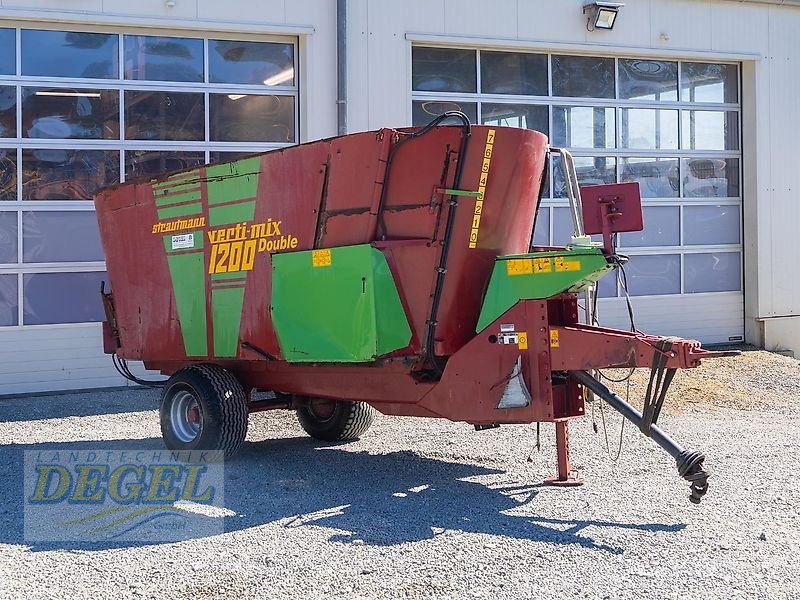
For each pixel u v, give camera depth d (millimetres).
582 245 6582
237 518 6055
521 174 6898
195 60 12422
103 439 8922
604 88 14555
